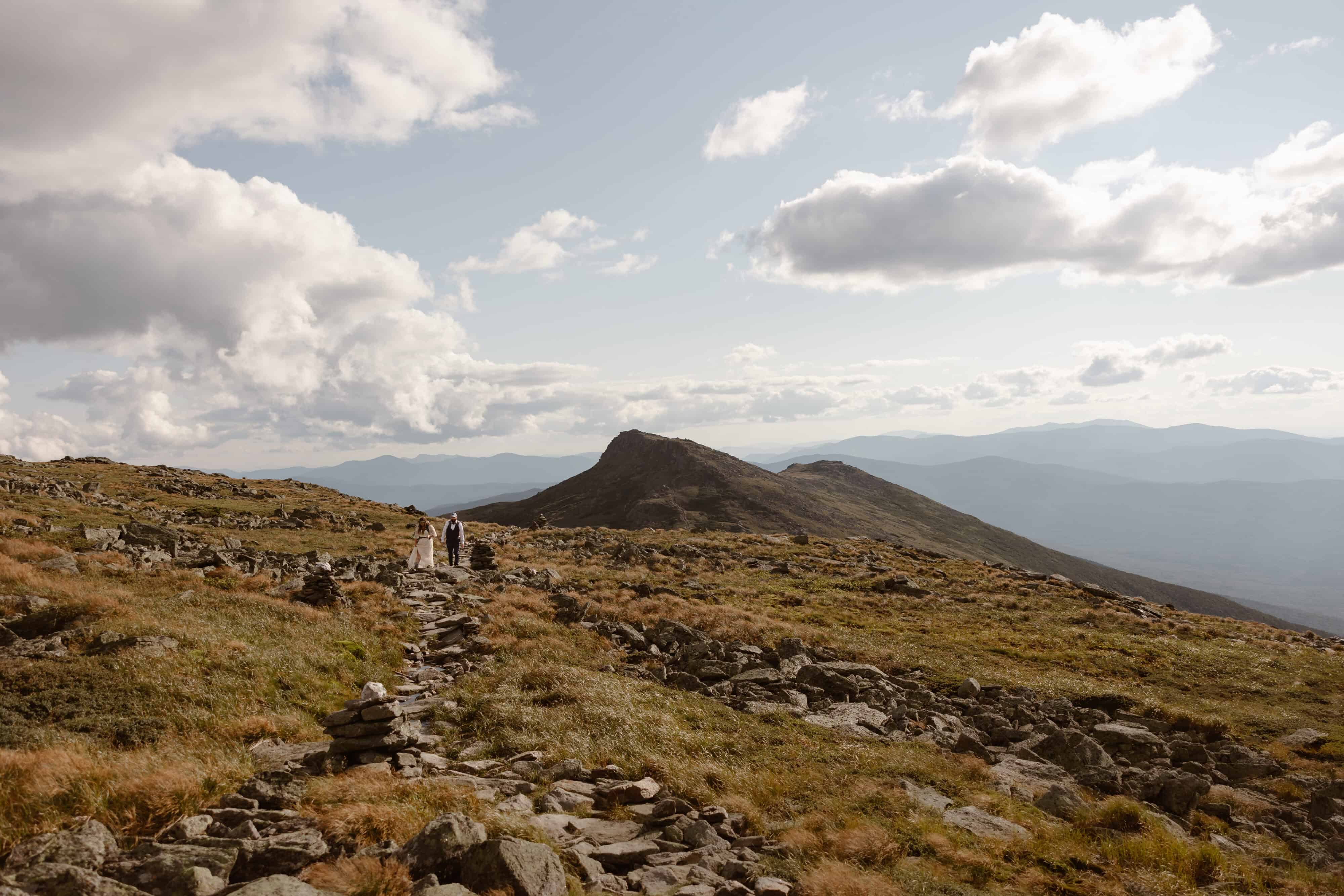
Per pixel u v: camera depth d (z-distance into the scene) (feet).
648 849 37.09
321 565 101.96
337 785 40.01
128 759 39.68
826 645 108.58
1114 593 179.22
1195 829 53.83
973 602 157.79
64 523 127.44
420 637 92.17
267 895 23.82
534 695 68.08
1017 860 40.11
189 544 122.21
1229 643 128.36
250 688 58.13
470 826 31.89
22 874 23.76
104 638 59.77
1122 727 75.25
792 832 41.06
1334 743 72.95
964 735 68.59
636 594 136.26
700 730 63.62
